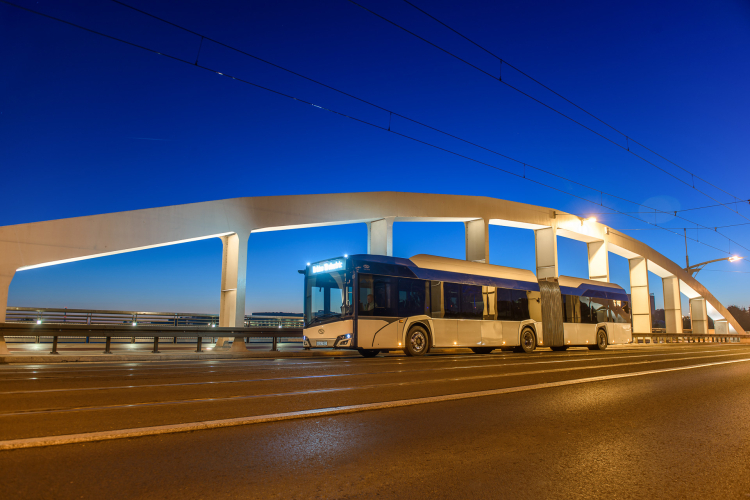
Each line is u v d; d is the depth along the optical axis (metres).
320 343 16.36
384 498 3.09
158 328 16.09
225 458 3.84
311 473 3.54
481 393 7.27
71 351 16.59
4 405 5.80
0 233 18.70
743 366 12.73
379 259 16.77
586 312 24.05
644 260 48.62
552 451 4.27
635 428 5.23
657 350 24.66
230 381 8.42
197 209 22.59
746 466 3.93
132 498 2.98
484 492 3.25
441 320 17.83
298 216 25.42
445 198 31.53
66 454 3.85
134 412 5.46
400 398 6.75
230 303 23.73
